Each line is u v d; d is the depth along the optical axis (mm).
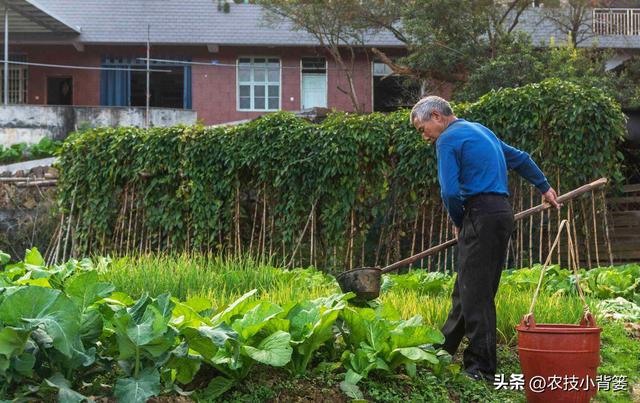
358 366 5711
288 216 14398
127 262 10742
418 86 32500
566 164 13422
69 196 15922
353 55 31484
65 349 4508
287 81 35406
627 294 10391
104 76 35562
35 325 4480
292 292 7832
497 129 13719
